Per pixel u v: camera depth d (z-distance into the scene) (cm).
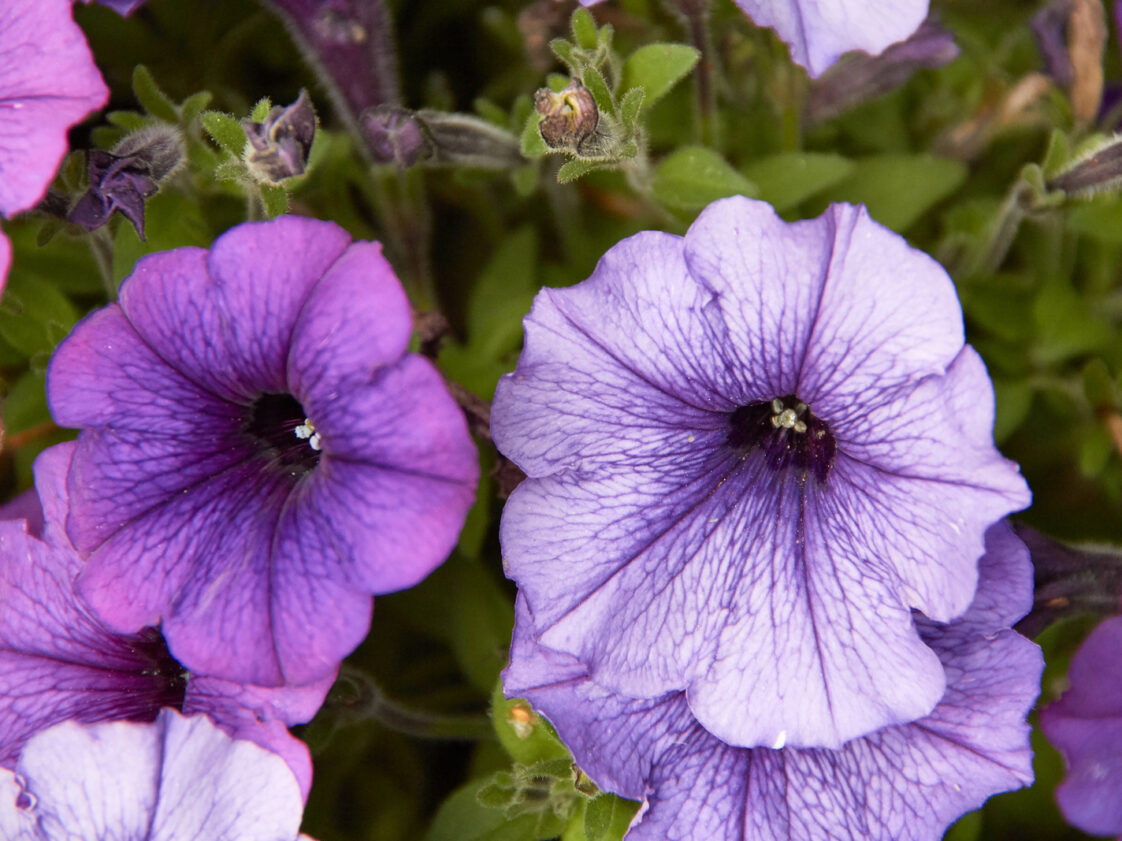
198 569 33
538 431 34
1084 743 36
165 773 33
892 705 33
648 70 36
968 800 34
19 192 33
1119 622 35
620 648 34
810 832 34
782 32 34
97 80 33
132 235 37
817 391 34
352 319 32
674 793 34
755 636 34
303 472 34
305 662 33
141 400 34
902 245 32
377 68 39
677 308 33
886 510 33
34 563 35
